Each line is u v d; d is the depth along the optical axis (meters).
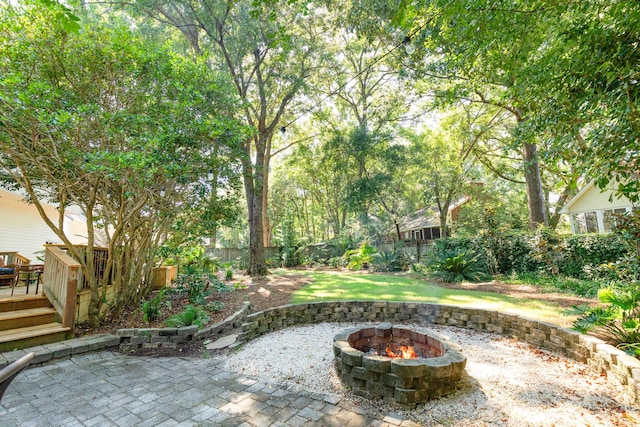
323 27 10.72
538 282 7.59
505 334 4.81
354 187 16.02
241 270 13.82
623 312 3.46
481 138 15.06
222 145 5.68
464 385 3.08
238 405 2.74
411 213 20.14
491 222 9.51
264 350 4.35
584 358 3.54
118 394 2.94
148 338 4.45
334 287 8.15
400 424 2.44
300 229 30.00
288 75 11.38
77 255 4.88
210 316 5.52
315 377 3.36
